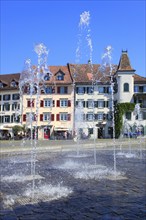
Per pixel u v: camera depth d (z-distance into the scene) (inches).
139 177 497.0
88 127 2901.1
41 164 685.9
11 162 727.7
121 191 383.9
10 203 328.2
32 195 364.8
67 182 451.8
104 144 1305.4
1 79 3356.3
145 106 2802.7
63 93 2955.2
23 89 2955.2
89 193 373.7
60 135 2910.9
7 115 3117.6
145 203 320.8
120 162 733.9
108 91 2940.5
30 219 270.7
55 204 321.4
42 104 2930.6
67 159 798.5
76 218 271.1
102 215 278.8
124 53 2987.2
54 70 3120.1
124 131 2770.7
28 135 2824.8
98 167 626.2
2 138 2669.8
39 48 669.3
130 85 2834.6
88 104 2935.5
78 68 3117.6
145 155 927.0
